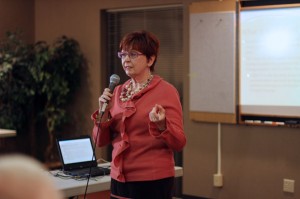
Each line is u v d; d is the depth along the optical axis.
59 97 5.64
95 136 2.08
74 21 5.87
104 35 5.71
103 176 2.88
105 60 5.75
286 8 4.35
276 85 4.43
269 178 4.48
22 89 5.59
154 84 1.99
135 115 1.95
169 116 1.93
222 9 4.66
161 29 5.32
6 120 5.60
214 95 4.75
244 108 4.60
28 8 6.18
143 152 1.94
